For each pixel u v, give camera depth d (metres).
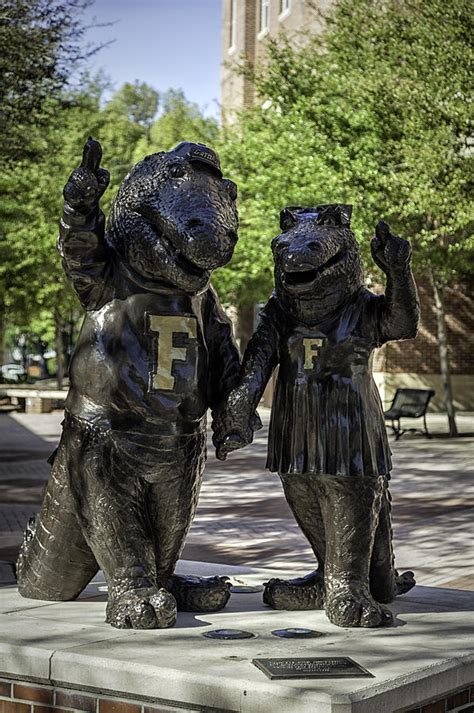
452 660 3.46
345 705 3.02
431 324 27.33
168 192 3.84
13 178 28.36
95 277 3.91
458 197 17.33
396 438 20.17
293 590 4.28
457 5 17.27
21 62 15.03
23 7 14.80
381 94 17.55
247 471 15.16
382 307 3.98
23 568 4.53
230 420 3.96
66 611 4.24
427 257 19.34
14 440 20.31
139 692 3.33
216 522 10.48
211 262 3.78
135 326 3.94
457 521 10.42
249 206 20.81
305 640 3.73
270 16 31.17
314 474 3.99
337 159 17.97
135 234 3.89
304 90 19.20
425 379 27.30
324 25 22.58
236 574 5.24
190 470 4.07
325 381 4.01
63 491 4.22
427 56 17.36
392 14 18.03
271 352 4.07
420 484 13.43
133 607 3.88
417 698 3.28
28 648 3.56
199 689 3.22
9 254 31.17
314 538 4.25
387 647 3.63
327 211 3.95
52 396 28.33
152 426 3.94
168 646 3.62
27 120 16.27
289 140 18.98
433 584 7.43
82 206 3.73
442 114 17.28
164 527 4.13
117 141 34.19
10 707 3.62
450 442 19.59
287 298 4.02
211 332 4.17
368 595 4.01
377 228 3.78
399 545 9.16
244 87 32.31
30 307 32.97
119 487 3.97
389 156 17.89
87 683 3.43
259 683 3.15
